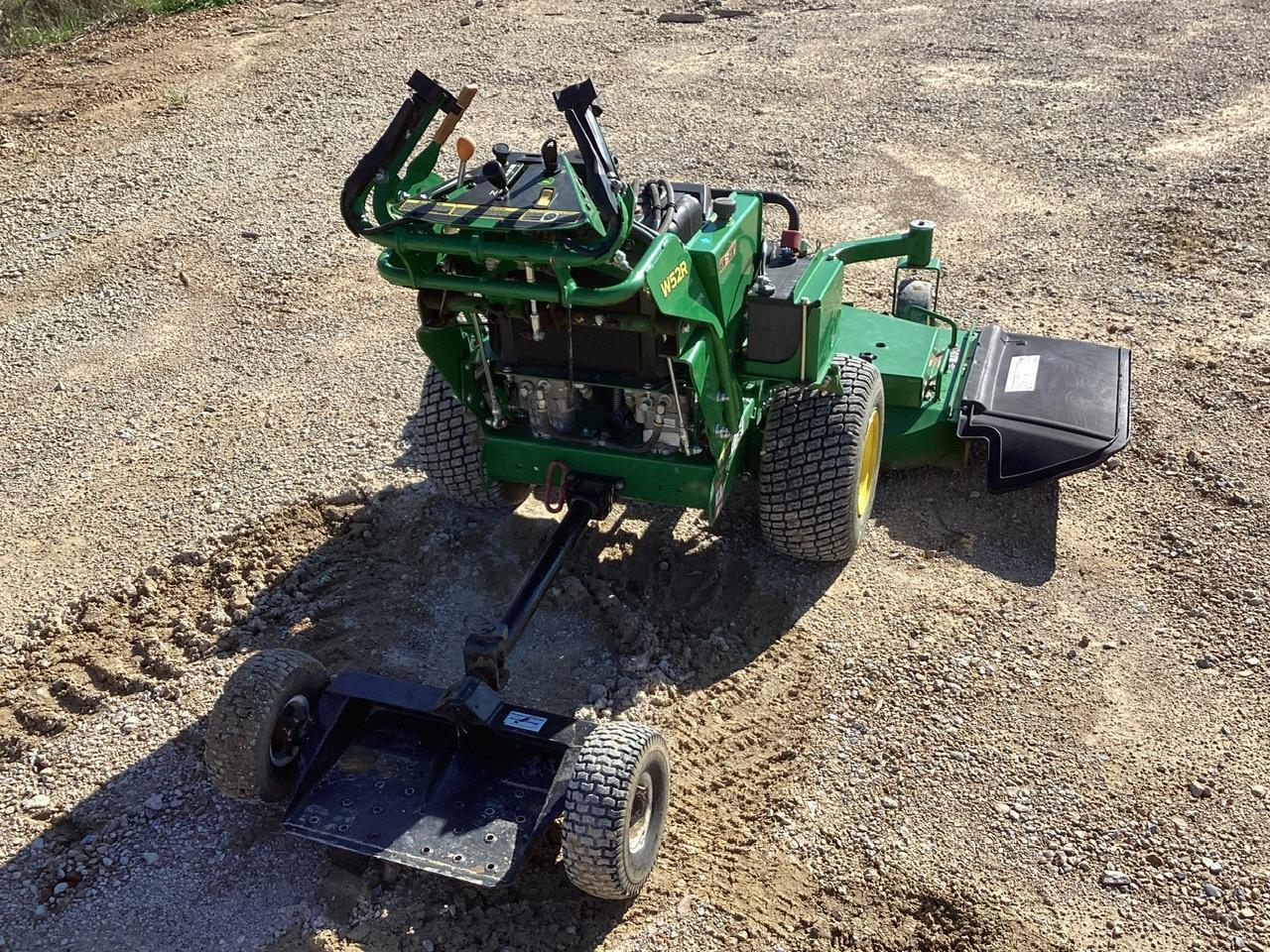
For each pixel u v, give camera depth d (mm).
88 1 16844
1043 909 4453
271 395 7980
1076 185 11008
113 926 4387
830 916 4426
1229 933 4355
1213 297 8930
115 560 6355
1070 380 6863
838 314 5762
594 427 5457
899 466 6891
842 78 14008
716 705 5363
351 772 4473
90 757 5113
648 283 4348
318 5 17109
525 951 4242
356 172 4359
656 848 4422
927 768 5047
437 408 5945
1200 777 4973
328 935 4281
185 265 9867
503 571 6172
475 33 15820
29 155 11969
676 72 14344
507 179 4453
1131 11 16250
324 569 6230
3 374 8367
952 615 5891
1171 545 6320
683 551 6324
